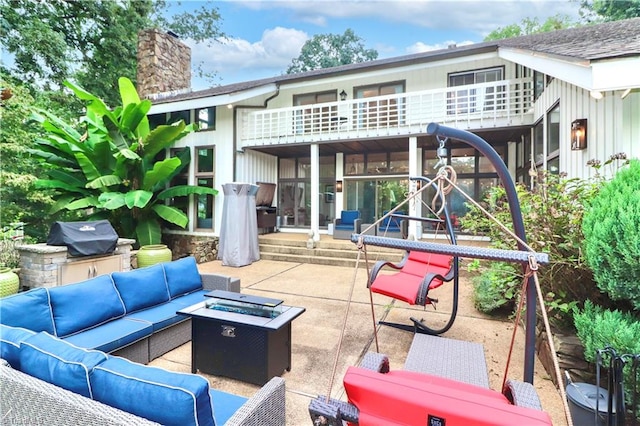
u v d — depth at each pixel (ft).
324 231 39.06
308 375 10.24
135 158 27.50
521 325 13.78
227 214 28.63
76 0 46.16
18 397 5.38
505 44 25.29
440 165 7.63
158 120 37.32
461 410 3.80
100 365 5.27
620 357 6.53
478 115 27.53
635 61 11.59
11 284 15.39
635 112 13.35
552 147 21.33
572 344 9.44
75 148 27.71
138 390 4.77
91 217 28.91
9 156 33.68
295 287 20.93
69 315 10.12
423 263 14.74
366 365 6.56
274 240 32.60
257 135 34.81
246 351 9.67
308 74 35.63
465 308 16.48
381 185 36.99
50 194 36.19
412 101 33.91
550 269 10.76
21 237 22.67
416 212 34.71
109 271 19.07
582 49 14.80
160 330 11.50
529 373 6.95
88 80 48.80
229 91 31.19
